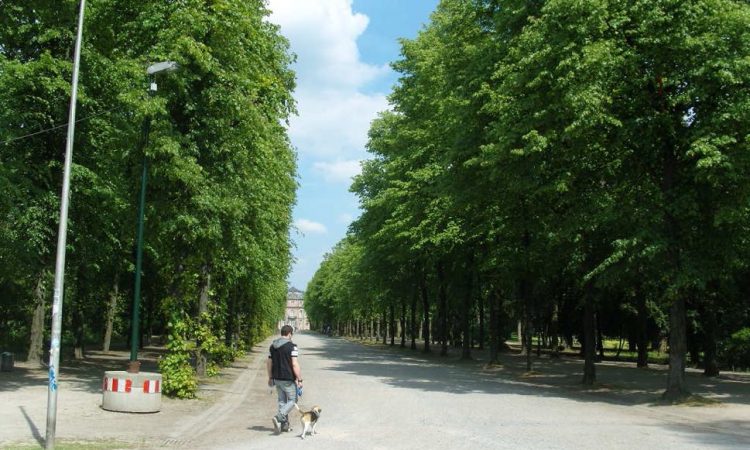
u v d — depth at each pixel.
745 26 16.11
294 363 11.69
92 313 41.84
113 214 21.69
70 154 10.27
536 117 18.17
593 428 12.59
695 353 39.75
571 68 17.28
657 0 16.97
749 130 16.09
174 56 16.23
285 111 21.94
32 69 18.95
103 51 20.58
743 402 18.03
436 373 28.08
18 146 19.75
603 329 49.03
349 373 27.47
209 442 10.65
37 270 21.38
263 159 20.89
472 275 39.97
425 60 33.69
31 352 23.86
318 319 153.12
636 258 18.14
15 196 18.66
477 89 23.02
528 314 29.38
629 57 17.47
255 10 20.73
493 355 33.38
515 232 25.44
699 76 16.53
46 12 20.11
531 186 19.45
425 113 34.62
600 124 18.14
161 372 17.06
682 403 17.47
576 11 17.25
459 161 24.42
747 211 17.09
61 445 9.78
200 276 21.72
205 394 17.95
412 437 11.15
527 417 14.05
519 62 18.62
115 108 20.62
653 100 18.47
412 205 35.22
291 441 10.73
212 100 17.66
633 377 28.08
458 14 27.05
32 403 14.26
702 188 17.78
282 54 24.39
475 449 9.97
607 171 20.03
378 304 64.62
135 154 17.06
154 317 48.09
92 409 13.71
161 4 17.31
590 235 21.97
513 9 21.61
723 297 28.03
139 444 10.25
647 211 17.91
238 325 37.78
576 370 31.75
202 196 17.27
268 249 28.75
